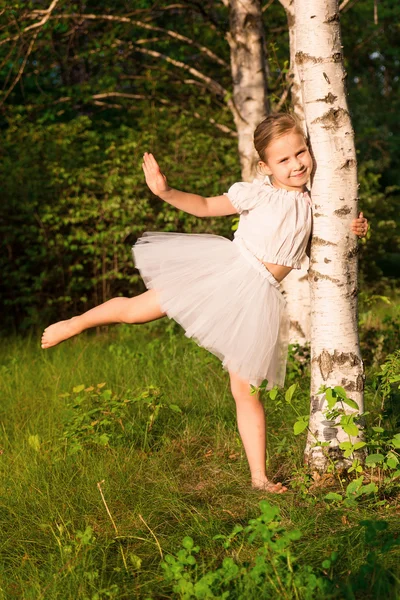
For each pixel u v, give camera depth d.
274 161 3.72
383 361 5.95
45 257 9.70
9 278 9.76
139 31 11.59
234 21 7.55
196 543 3.24
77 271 9.97
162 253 3.91
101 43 10.53
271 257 3.70
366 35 13.11
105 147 11.09
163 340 7.90
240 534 3.25
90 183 9.71
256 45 7.51
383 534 3.09
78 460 4.17
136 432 4.63
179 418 4.98
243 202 3.71
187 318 3.68
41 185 9.59
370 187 12.03
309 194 3.91
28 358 7.21
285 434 4.60
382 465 3.86
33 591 2.86
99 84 11.70
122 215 9.33
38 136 10.12
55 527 3.50
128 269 10.05
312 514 3.41
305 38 3.79
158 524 3.48
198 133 10.77
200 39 11.70
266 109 7.56
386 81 18.83
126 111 12.92
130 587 2.90
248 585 2.62
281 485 3.81
